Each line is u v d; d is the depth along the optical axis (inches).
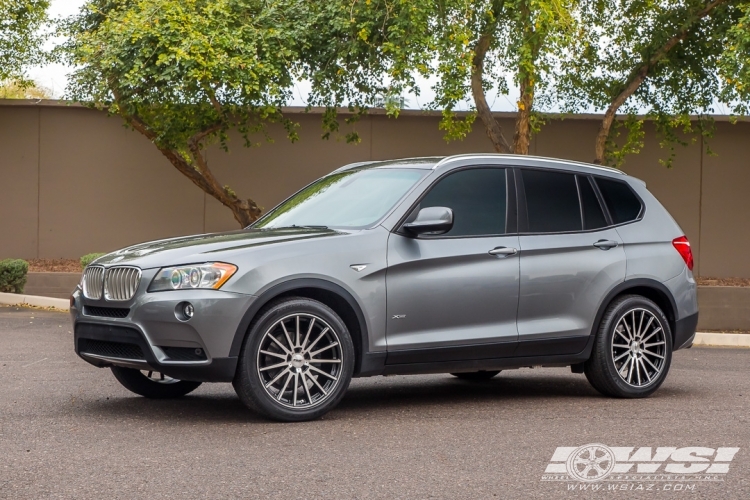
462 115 761.0
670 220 310.3
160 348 229.6
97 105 619.5
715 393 303.1
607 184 300.2
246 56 553.3
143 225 769.6
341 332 240.1
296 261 237.0
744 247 776.9
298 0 579.5
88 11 637.9
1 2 729.0
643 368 292.4
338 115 762.2
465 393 301.3
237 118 753.0
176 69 542.3
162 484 174.2
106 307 240.1
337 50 584.7
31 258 767.7
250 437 218.5
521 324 271.0
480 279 262.7
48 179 766.5
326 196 283.6
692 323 307.6
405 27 557.0
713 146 774.5
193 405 264.4
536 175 285.4
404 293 251.3
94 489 170.2
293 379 239.1
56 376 313.7
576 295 280.8
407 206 259.4
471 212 269.0
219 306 226.7
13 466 187.2
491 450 207.9
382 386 318.7
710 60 641.0
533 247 274.2
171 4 551.5
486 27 584.4
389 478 181.2
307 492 169.8
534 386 321.1
